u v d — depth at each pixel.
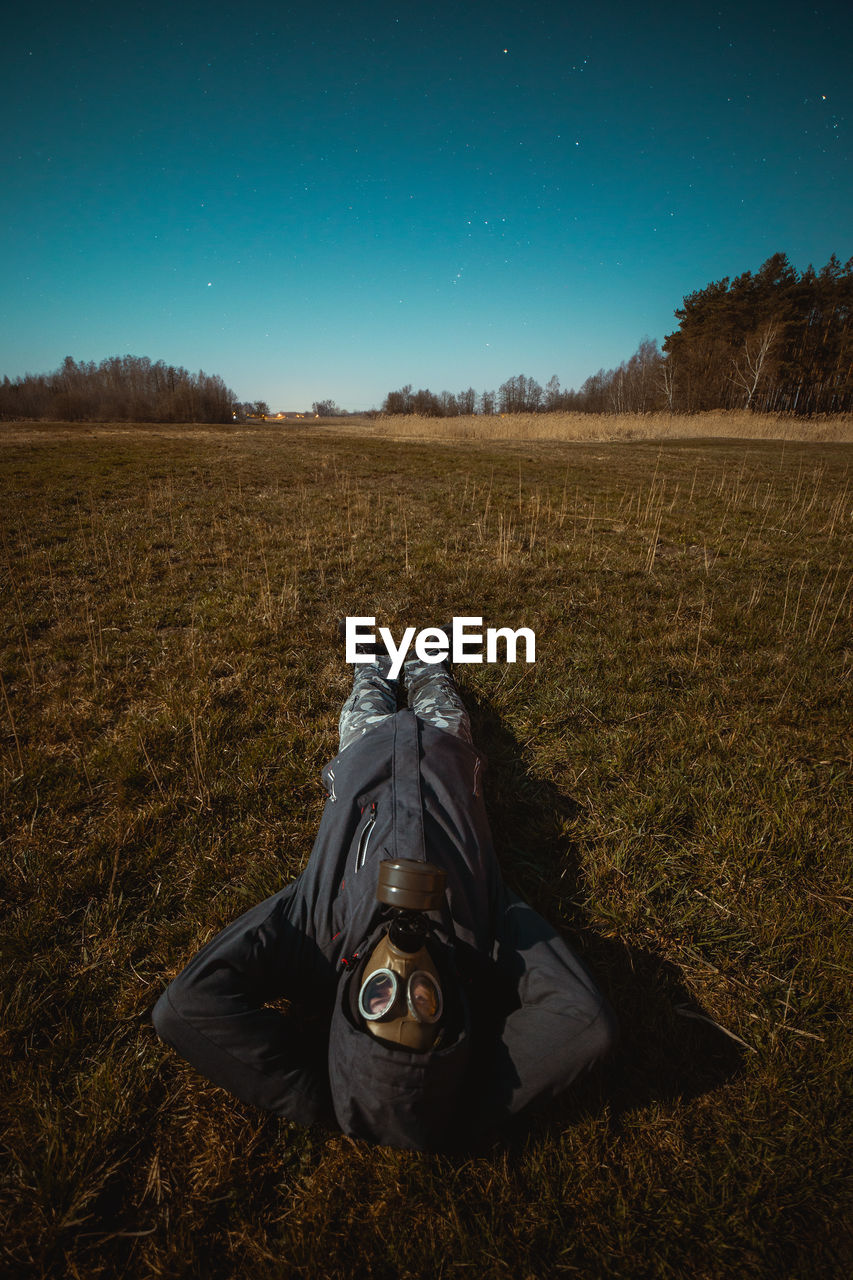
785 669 4.08
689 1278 1.42
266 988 1.77
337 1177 1.61
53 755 3.25
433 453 19.00
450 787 2.14
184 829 2.70
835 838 2.62
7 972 2.06
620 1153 1.65
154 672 4.13
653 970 2.13
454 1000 1.46
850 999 1.98
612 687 3.94
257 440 23.67
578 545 7.23
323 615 5.15
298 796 2.94
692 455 19.36
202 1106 1.74
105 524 8.20
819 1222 1.50
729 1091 1.78
